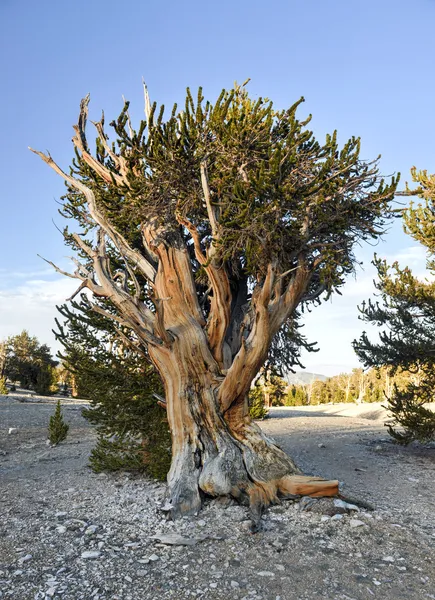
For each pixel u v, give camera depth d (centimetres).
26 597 570
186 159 930
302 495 933
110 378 1168
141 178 965
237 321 1152
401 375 4909
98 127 1130
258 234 920
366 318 1805
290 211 924
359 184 989
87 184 1230
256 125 927
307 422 2628
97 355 1185
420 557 713
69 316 1201
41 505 948
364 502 941
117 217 1119
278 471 978
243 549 727
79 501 977
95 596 579
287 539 764
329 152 978
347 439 1991
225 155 933
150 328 1045
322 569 665
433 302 1622
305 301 1172
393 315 1755
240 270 1146
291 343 1375
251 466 969
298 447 1772
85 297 1093
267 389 5388
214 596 588
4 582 604
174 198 1003
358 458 1584
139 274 1297
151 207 1009
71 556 691
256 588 609
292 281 1039
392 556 711
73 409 3039
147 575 639
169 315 1084
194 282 1135
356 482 1235
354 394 8169
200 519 855
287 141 931
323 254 991
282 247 961
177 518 859
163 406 1097
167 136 908
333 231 1005
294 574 649
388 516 901
